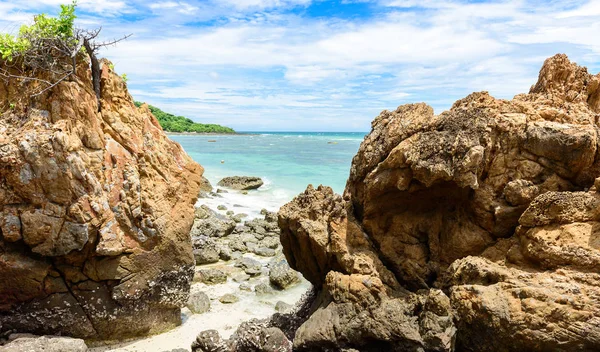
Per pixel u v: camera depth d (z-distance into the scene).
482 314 6.14
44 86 8.33
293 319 9.08
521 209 7.02
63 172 7.95
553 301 5.62
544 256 6.24
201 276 12.91
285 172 36.44
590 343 5.30
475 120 7.19
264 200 25.88
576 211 6.21
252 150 60.91
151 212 9.27
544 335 5.57
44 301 8.62
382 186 7.87
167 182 9.82
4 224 7.96
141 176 9.43
